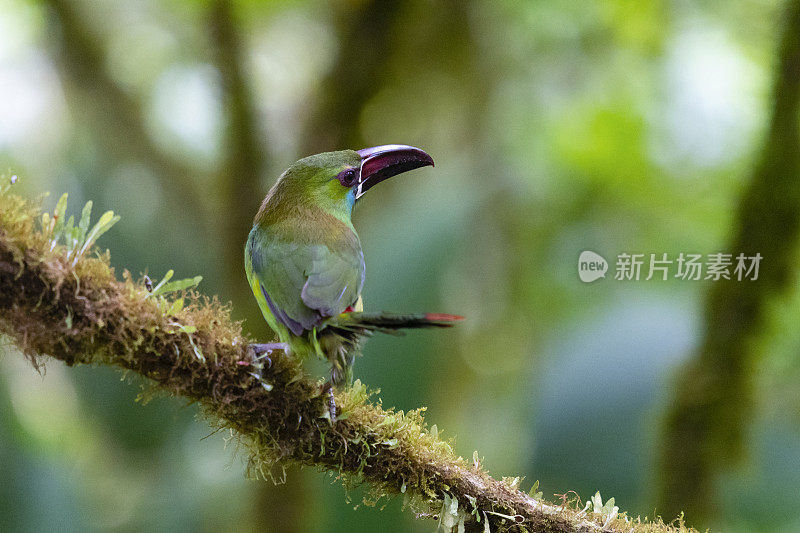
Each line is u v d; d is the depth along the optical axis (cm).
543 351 1491
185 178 1380
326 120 1192
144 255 1427
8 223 451
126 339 474
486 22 1349
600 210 1438
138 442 1437
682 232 1380
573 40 1400
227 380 504
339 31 1198
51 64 1407
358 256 651
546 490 1126
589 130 1368
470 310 1505
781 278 995
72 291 459
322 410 523
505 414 1595
